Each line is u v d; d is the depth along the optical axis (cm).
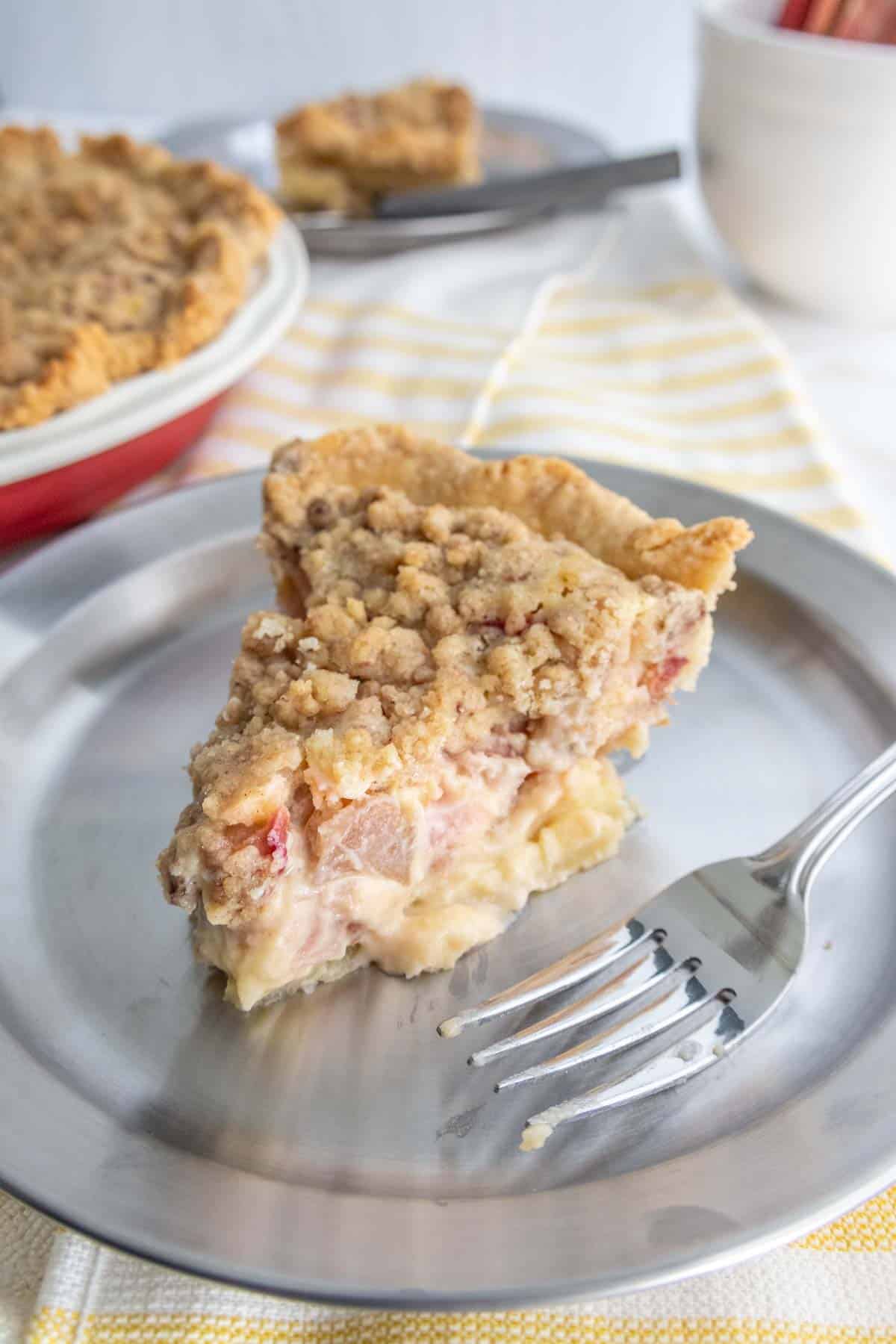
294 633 45
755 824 46
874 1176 37
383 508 47
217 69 105
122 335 55
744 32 61
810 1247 38
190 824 42
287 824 42
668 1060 40
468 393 59
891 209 61
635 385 61
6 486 51
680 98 104
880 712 47
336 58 104
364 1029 42
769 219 63
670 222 72
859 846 44
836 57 59
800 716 48
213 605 51
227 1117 40
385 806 43
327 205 76
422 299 66
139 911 44
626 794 46
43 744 48
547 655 44
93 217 63
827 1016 41
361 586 46
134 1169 37
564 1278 35
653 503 51
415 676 44
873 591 49
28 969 42
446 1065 41
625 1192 37
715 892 43
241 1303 38
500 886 44
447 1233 36
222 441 58
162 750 48
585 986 42
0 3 101
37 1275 39
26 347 54
